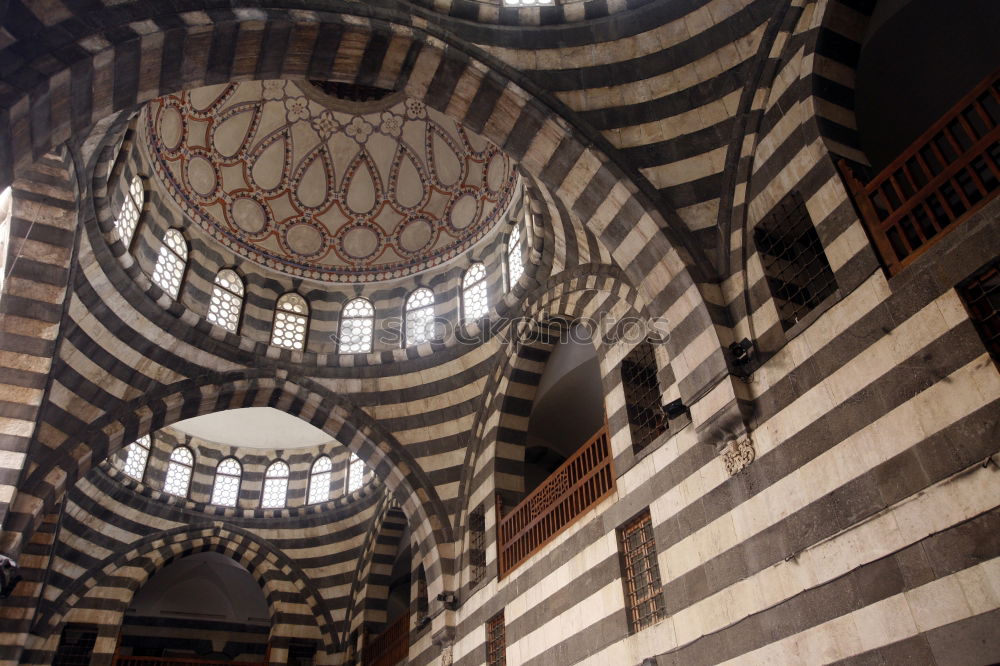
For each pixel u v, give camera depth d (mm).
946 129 5938
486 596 11641
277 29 8031
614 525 8984
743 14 8766
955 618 4984
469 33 8969
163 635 21188
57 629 15742
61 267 10008
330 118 15789
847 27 7594
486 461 12906
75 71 6520
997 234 5441
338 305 15922
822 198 6996
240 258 15281
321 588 18078
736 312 7668
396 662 14648
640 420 9508
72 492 16172
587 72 9086
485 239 15094
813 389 6598
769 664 6238
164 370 12516
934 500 5352
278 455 20000
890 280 6164
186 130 14305
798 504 6430
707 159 8445
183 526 17875
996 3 7734
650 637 7809
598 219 8844
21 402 9953
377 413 14070
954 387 5453
